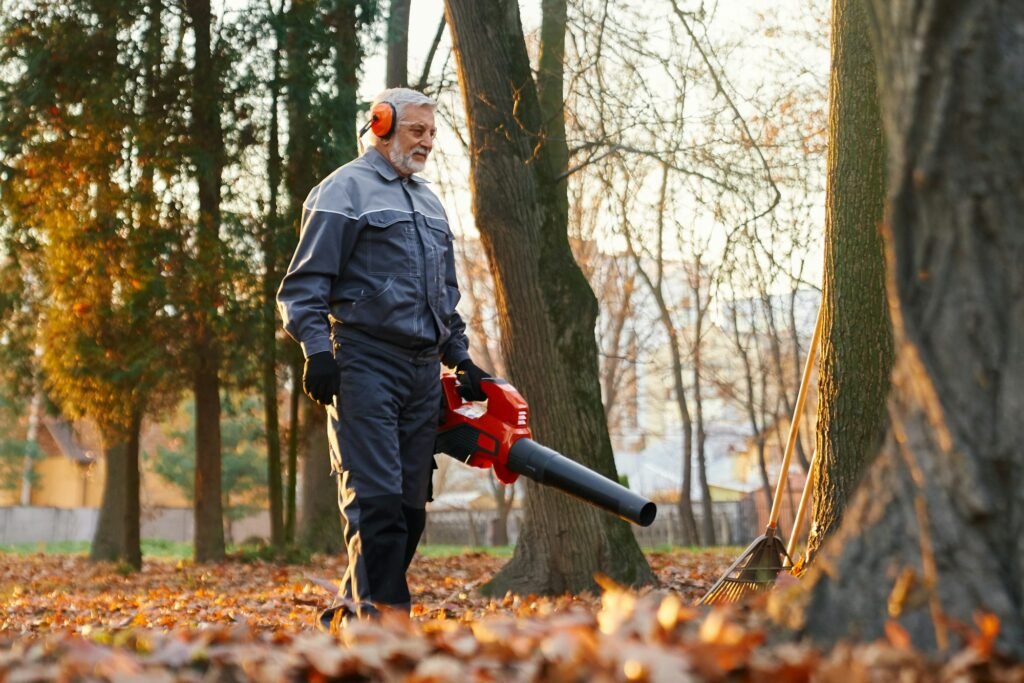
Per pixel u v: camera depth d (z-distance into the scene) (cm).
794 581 324
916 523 239
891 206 253
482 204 844
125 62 1612
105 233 1593
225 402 1817
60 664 269
